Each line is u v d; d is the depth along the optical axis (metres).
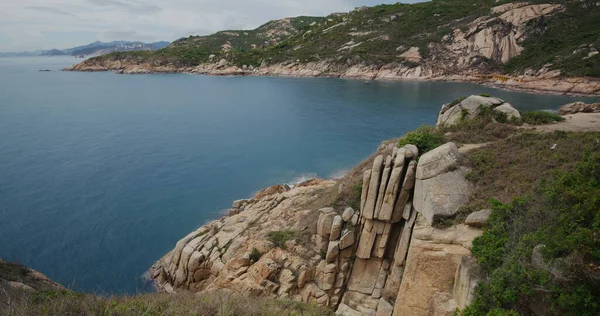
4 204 33.34
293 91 107.12
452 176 16.55
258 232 22.38
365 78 130.88
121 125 65.44
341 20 180.38
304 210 23.34
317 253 19.98
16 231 28.98
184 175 42.09
